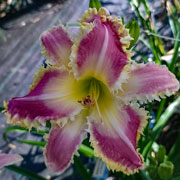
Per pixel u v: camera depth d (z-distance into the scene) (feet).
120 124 0.46
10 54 1.48
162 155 0.68
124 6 1.48
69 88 0.48
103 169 0.71
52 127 0.46
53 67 0.46
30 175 0.63
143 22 0.85
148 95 0.45
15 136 1.09
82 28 0.41
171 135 0.92
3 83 1.33
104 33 0.41
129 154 0.44
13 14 1.73
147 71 0.46
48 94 0.44
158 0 1.40
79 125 0.48
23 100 0.42
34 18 1.67
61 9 1.69
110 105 0.49
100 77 0.46
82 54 0.43
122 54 0.43
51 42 0.47
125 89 0.46
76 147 0.46
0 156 0.46
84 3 1.68
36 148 1.04
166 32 1.25
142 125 0.46
